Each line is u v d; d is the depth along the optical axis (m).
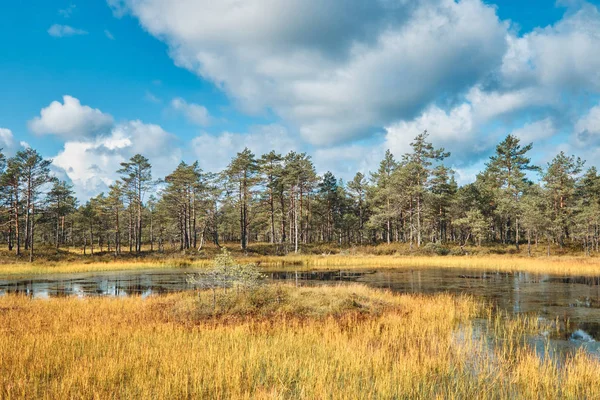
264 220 64.81
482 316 14.93
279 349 9.34
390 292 19.33
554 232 49.78
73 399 6.52
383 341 10.80
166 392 6.75
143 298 19.31
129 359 8.38
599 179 59.84
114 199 55.38
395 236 68.56
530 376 7.96
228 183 55.16
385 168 71.88
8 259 42.03
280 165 57.47
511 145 63.19
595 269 31.92
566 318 14.69
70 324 12.49
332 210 72.44
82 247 71.50
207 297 16.02
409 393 7.12
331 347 9.79
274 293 16.02
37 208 52.47
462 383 7.66
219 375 7.33
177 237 74.12
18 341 9.93
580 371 8.16
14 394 6.63
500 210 56.00
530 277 28.61
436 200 58.31
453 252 49.53
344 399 6.62
